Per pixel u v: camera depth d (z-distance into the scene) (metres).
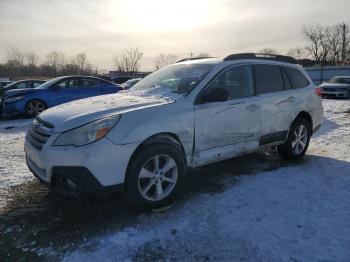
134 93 4.61
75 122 3.40
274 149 6.38
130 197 3.57
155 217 3.60
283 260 2.88
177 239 3.19
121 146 3.41
